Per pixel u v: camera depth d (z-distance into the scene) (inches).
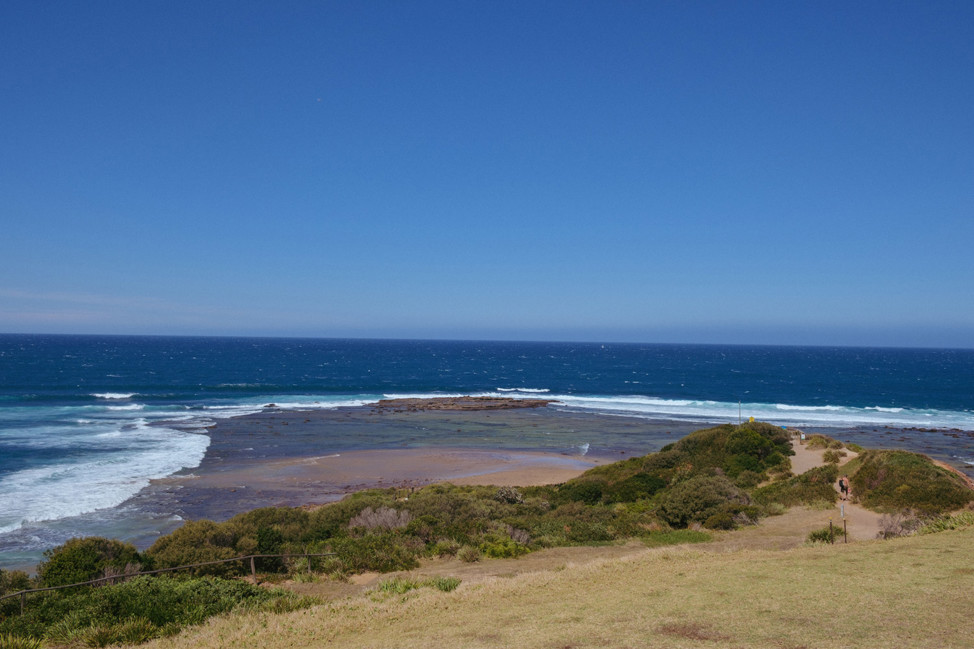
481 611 387.9
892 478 1040.2
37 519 1165.7
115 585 519.8
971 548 456.8
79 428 2330.2
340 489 1531.7
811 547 572.4
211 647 359.6
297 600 488.7
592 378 5974.4
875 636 278.7
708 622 316.2
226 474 1649.9
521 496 1275.8
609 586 435.5
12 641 386.6
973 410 3636.8
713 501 1010.1
